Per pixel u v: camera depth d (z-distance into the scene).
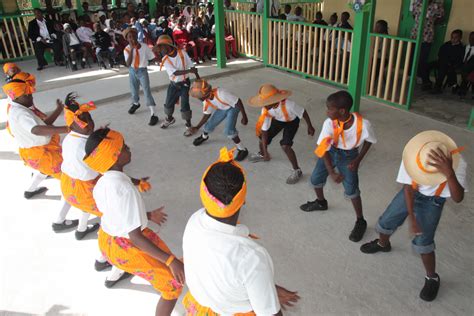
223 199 1.78
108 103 7.69
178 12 11.67
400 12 8.65
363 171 5.01
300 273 3.44
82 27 9.98
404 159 2.67
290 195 4.58
